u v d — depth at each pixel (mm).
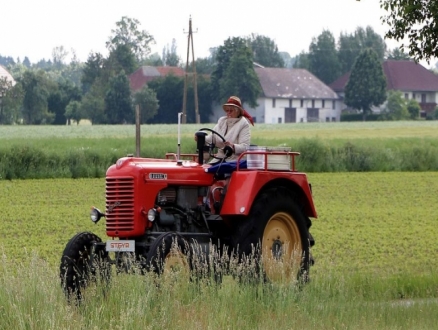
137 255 29516
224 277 30469
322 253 44500
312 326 25406
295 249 31750
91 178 98500
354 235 52156
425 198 79312
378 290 31812
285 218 32156
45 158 99562
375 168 113125
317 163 111000
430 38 37438
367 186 90625
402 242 49250
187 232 30672
